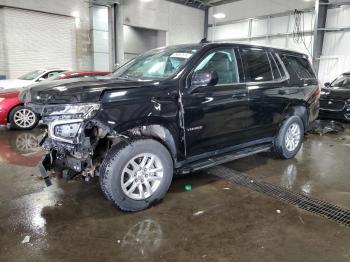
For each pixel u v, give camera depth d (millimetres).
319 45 11438
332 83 8664
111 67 13125
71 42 11664
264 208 2865
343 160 4434
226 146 3443
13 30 10266
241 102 3369
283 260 2090
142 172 2742
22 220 2574
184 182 3486
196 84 2846
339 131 6598
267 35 13227
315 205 2939
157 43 15469
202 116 3018
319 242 2307
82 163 2605
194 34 15945
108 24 12719
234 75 3389
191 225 2545
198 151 3137
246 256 2133
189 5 15359
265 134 3922
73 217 2645
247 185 3424
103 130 2656
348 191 3281
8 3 9922
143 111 2592
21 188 3236
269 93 3707
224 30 15250
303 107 4359
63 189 3230
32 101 2641
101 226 2504
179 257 2117
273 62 3914
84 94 2402
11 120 6156
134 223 2562
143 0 13406
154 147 2738
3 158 4270
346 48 10898
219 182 3508
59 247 2209
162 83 2783
